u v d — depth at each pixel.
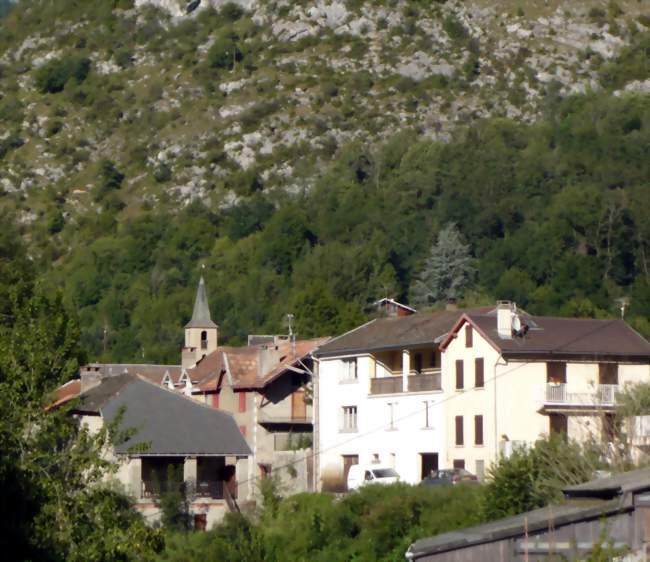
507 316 138.62
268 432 157.25
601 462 102.00
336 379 155.50
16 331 82.62
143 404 137.50
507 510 101.25
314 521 115.25
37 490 75.75
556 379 137.50
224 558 112.06
